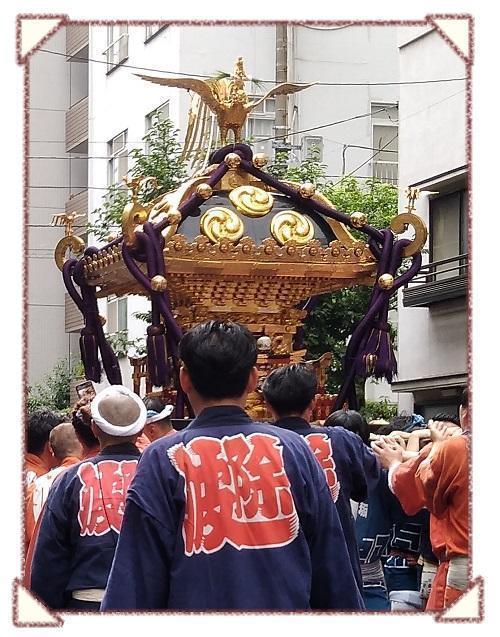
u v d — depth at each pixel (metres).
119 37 16.92
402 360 13.52
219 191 5.99
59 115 19.84
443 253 12.39
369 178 15.12
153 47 15.75
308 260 5.88
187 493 3.06
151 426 5.18
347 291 11.75
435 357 12.81
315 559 3.21
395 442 4.68
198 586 3.02
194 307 5.84
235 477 3.08
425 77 12.42
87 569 4.04
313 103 16.53
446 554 4.51
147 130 15.79
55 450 5.32
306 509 3.15
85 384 5.79
